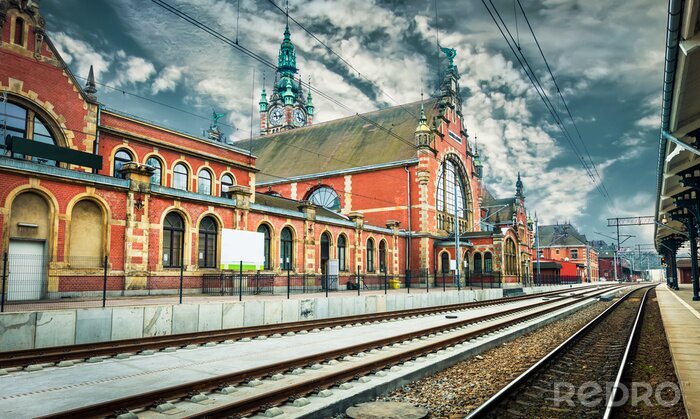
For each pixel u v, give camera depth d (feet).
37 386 28.89
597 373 35.17
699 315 74.23
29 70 80.02
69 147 84.94
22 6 79.61
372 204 175.11
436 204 172.24
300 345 45.85
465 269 166.81
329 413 24.81
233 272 91.50
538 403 27.25
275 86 359.05
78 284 67.92
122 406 22.97
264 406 23.82
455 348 42.47
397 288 143.54
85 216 70.85
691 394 26.58
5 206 61.52
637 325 61.26
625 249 445.78
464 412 25.32
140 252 75.61
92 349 38.50
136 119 101.04
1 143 76.48
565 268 297.12
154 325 51.34
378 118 205.16
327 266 119.96
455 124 192.75
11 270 61.87
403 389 30.22
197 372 33.01
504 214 249.96
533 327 61.57
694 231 123.34
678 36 37.45
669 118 56.39
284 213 107.04
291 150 215.51
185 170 111.55
